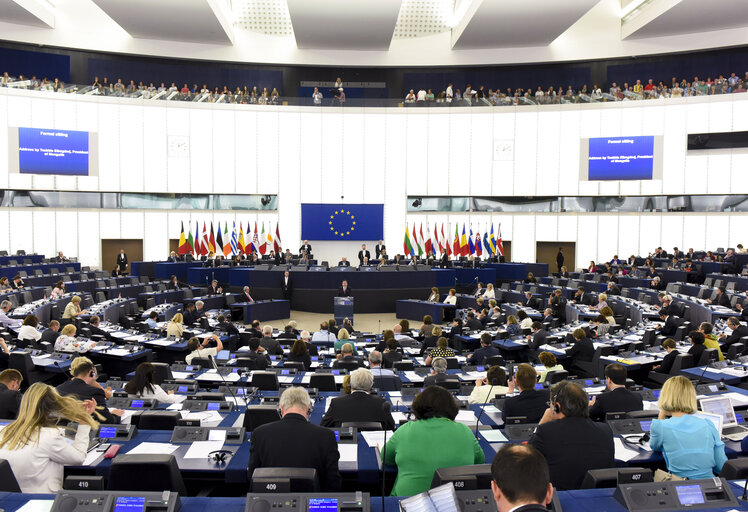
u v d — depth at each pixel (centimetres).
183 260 2791
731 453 536
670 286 2200
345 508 326
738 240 2861
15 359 1059
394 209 3284
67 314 1623
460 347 1490
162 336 1377
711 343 1155
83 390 633
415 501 312
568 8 2684
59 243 2959
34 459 426
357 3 2662
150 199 3127
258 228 3234
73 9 3052
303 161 3253
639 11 3061
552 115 3153
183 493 414
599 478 377
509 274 2750
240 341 1515
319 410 697
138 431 574
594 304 1984
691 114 2930
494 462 233
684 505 340
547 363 857
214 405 667
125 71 3325
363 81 3556
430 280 2400
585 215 3150
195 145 3142
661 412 516
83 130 2939
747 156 2833
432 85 3525
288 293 2330
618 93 3066
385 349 1192
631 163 3014
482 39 3169
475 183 3250
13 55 3059
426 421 431
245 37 3319
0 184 2780
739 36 2947
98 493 333
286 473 360
